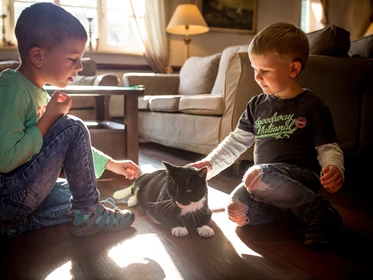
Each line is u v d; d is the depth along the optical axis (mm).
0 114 926
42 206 1225
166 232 1187
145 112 3416
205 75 3688
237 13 5133
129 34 4707
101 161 1317
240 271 909
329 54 2451
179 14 4305
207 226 1180
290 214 1329
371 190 1803
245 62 2006
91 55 4465
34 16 975
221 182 1924
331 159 1086
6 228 1081
